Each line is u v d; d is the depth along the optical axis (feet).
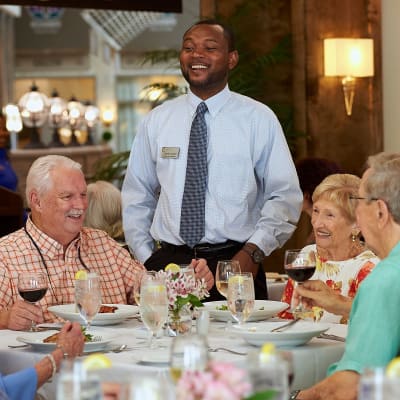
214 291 24.49
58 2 41.09
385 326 13.60
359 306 13.88
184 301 17.76
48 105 88.89
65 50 123.85
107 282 22.59
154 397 8.00
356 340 13.71
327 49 42.14
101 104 125.80
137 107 127.75
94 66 125.08
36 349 16.72
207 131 25.27
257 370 8.55
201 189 24.91
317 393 13.79
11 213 45.62
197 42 25.20
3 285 21.06
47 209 21.56
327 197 20.66
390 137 42.96
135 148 26.32
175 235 24.84
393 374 8.51
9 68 111.24
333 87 42.75
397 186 14.15
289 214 25.36
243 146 25.20
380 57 42.60
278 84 43.09
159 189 26.63
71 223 21.61
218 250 24.67
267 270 42.78
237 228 24.86
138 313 20.16
